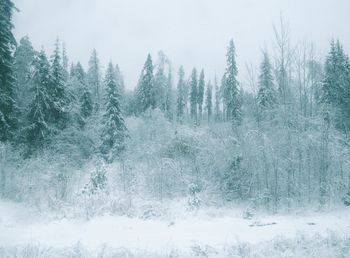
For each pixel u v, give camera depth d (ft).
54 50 81.30
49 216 42.11
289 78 65.31
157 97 134.51
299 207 50.80
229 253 26.58
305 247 26.78
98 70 138.10
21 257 25.88
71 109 81.92
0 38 62.64
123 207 46.47
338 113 69.00
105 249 28.43
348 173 56.44
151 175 58.54
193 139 66.54
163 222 42.65
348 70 91.09
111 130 82.28
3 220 39.73
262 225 40.60
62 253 26.58
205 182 57.72
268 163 55.06
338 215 45.47
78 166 71.72
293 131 58.75
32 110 71.41
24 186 51.21
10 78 65.31
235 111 102.99
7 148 59.16
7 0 65.67
